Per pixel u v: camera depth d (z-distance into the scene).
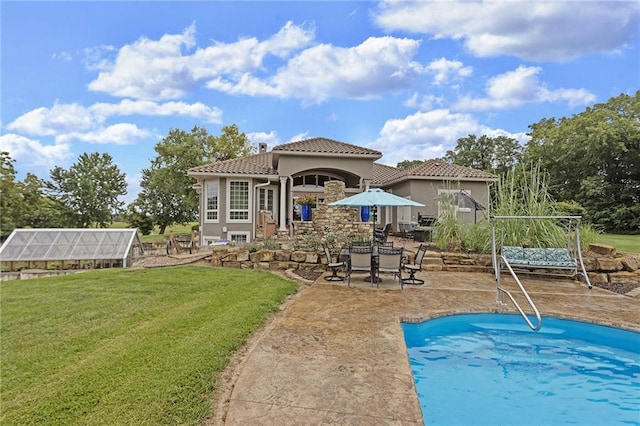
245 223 22.16
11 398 4.06
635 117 35.88
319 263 12.74
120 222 50.09
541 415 4.62
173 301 8.34
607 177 36.81
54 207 42.16
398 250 10.04
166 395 4.04
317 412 3.68
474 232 13.07
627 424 4.44
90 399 4.00
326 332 6.11
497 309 7.71
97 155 47.25
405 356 5.08
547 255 10.80
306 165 21.05
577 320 7.24
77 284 10.38
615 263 10.91
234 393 4.04
